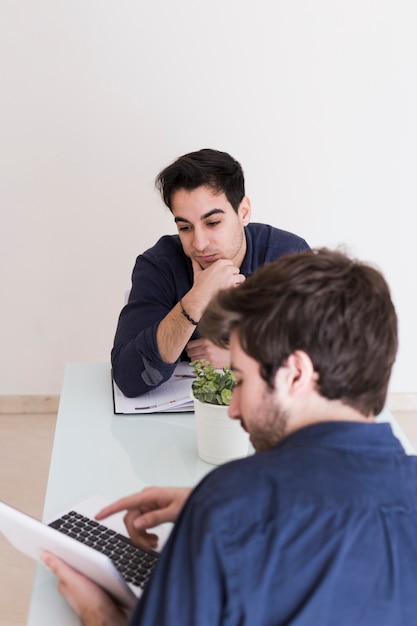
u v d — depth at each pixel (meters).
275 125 2.63
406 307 2.89
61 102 2.57
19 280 2.78
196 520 0.81
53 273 2.78
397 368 2.98
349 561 0.79
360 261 0.92
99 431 1.53
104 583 0.99
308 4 2.51
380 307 0.87
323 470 0.82
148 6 2.48
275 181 2.70
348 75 2.59
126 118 2.60
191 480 1.37
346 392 0.87
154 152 2.64
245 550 0.78
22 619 1.99
